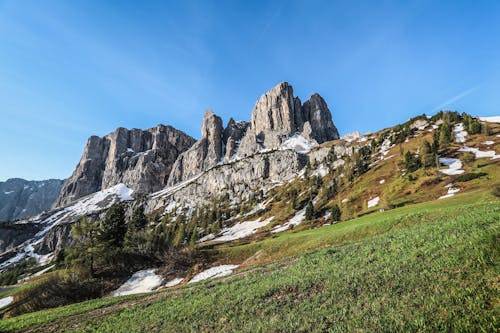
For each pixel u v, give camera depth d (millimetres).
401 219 32938
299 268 20812
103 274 50188
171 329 14914
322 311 11531
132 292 46062
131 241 60375
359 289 12758
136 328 16469
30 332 19906
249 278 22688
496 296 8602
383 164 125375
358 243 24109
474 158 91938
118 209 62906
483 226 15367
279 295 15641
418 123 176125
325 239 37781
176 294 24125
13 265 178625
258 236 101562
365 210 87000
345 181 125625
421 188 82000
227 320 14070
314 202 124938
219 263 49625
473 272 10469
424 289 10648
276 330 11148
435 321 8375
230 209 172500
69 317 22266
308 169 178750
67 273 47969
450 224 18531
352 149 186500
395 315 9359
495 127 126625
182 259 52844
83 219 53719
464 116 161875
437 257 13227
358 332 9086
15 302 42625
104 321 19484
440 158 102500
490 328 7426
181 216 185000
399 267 13758
